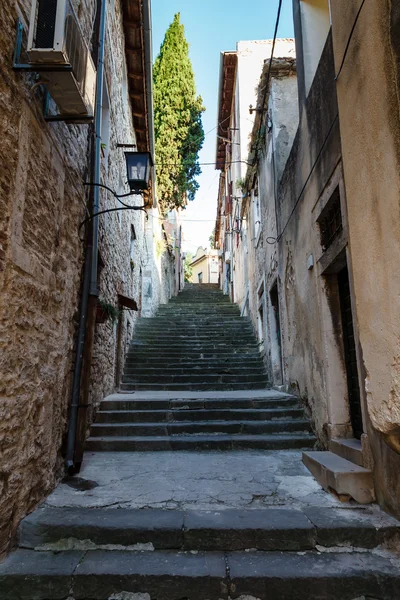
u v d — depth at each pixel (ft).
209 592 7.16
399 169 7.37
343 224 11.51
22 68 7.83
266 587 7.18
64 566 7.52
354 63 9.48
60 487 10.73
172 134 48.32
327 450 13.34
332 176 12.58
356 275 9.66
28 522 8.39
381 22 8.02
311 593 7.14
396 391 7.71
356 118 9.44
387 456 9.03
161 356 29.19
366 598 7.13
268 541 8.23
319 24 16.93
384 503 9.21
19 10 8.09
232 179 50.49
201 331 34.47
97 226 14.23
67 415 11.71
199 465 12.91
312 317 15.11
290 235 18.94
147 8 22.93
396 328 7.66
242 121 39.75
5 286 7.55
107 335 19.80
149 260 42.16
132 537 8.26
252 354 29.45
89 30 14.43
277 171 22.04
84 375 12.47
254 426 15.75
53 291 10.24
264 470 12.35
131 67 26.66
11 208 7.72
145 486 10.91
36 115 8.96
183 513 9.07
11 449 7.89
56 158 10.34
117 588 7.20
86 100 9.11
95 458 13.67
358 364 10.74
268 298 25.77
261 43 41.09
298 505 9.61
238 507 9.51
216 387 24.34
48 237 9.81
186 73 49.47
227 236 63.41
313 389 15.28
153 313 41.81
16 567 7.47
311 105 14.84
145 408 17.66
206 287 90.07
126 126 26.55
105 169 18.39
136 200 32.63
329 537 8.28
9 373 7.72
